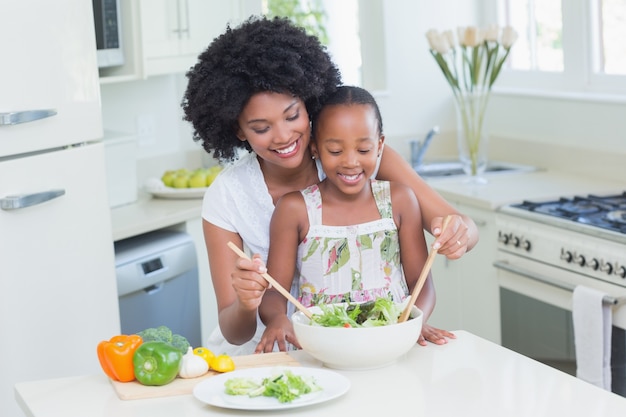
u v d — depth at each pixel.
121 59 3.85
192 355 1.79
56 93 2.91
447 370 1.77
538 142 4.48
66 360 2.97
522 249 3.61
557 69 4.59
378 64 4.96
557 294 3.46
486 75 4.13
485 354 1.85
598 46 4.32
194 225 3.81
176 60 4.05
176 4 4.03
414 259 2.07
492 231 3.77
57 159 2.91
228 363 1.80
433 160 4.87
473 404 1.60
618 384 3.24
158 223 3.62
